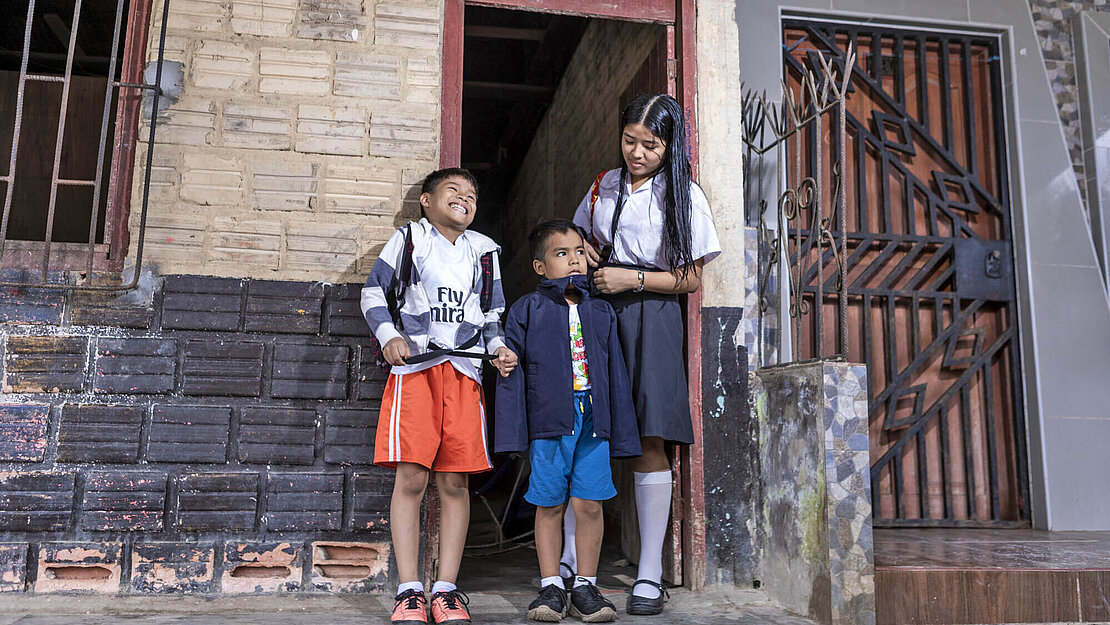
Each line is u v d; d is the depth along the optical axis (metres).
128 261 2.43
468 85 6.09
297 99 2.60
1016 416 3.65
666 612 2.36
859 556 2.25
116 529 2.30
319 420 2.46
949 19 3.80
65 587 2.27
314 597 2.35
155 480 2.34
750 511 2.70
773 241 3.01
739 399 2.75
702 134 2.86
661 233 2.52
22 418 2.30
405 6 2.71
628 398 2.35
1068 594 2.42
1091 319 3.70
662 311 2.49
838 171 2.56
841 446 2.29
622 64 3.66
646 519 2.42
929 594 2.35
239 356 2.44
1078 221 3.78
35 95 3.17
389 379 2.25
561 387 2.30
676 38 2.93
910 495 3.60
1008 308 3.75
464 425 2.22
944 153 3.80
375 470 2.46
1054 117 3.84
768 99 3.54
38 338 2.35
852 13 3.72
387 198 2.60
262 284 2.48
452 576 2.19
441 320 2.25
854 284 3.64
